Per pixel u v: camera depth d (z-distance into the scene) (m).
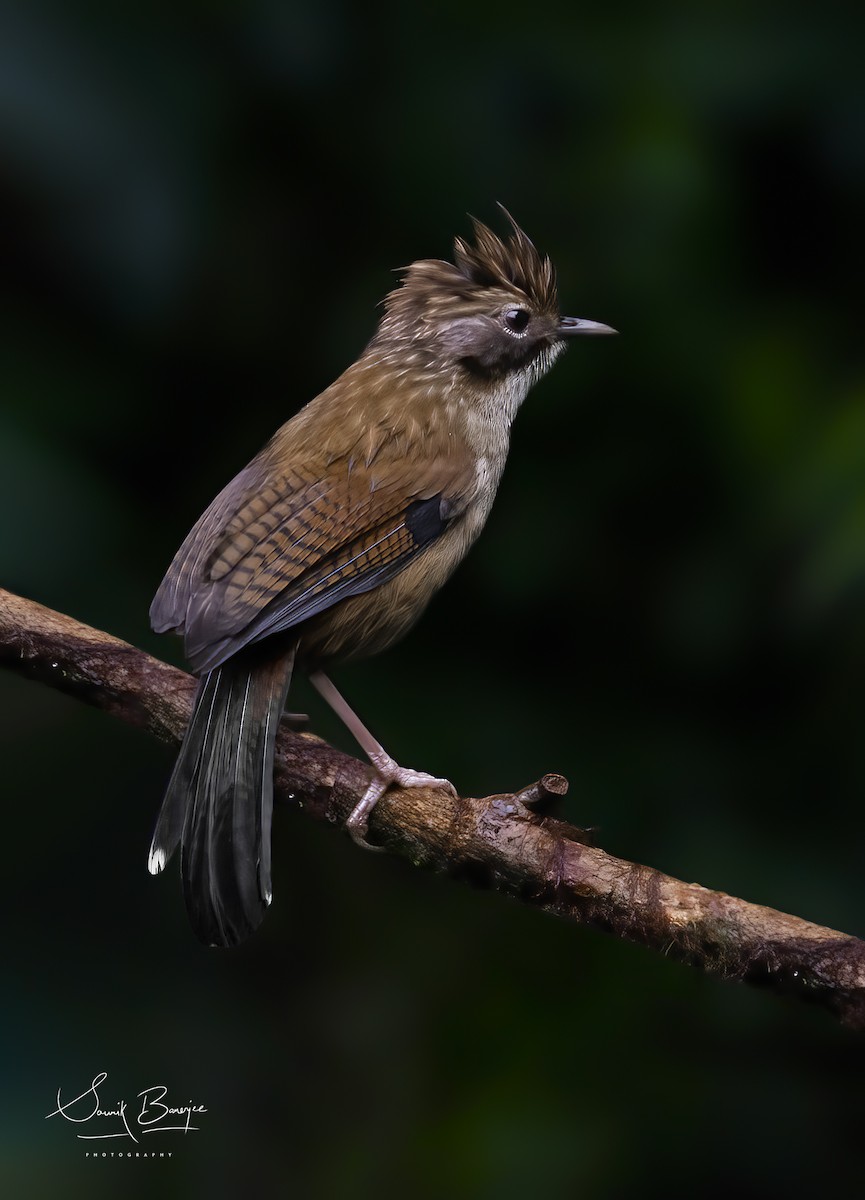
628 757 11.09
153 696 8.99
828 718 11.12
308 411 10.10
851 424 10.58
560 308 11.09
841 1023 7.42
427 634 11.38
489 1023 10.72
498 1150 10.12
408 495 9.67
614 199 11.16
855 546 9.98
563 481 11.38
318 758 8.88
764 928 7.58
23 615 9.18
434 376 10.39
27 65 10.64
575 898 8.01
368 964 11.13
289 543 9.12
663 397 11.23
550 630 11.41
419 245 11.60
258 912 8.25
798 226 11.48
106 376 11.23
